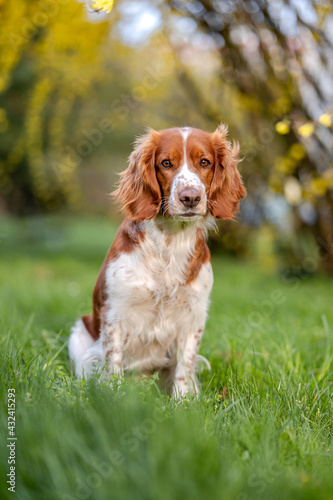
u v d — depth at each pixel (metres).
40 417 2.69
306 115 8.41
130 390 3.21
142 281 4.00
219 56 8.79
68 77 11.05
